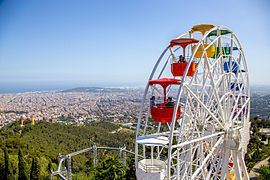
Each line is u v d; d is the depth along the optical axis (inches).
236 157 943.7
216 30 924.0
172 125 718.5
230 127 957.2
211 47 941.2
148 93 850.8
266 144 3661.4
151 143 756.0
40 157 2623.0
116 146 3639.3
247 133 1117.7
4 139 3240.7
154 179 749.3
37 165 1993.1
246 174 966.4
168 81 765.9
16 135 3828.7
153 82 786.8
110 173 1374.3
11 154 2682.1
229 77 1011.3
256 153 2869.1
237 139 938.1
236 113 1144.2
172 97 806.5
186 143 772.0
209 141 991.6
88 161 2615.7
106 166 1401.3
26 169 2023.9
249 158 2839.6
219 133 912.9
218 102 871.1
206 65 827.4
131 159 1514.5
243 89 1179.3
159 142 762.2
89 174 1971.0
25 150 2876.5
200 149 981.2
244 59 1134.4
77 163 2672.2
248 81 1181.1
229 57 1024.2
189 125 925.2
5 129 4256.9
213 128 912.3
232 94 1062.4
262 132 4439.0
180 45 835.4
